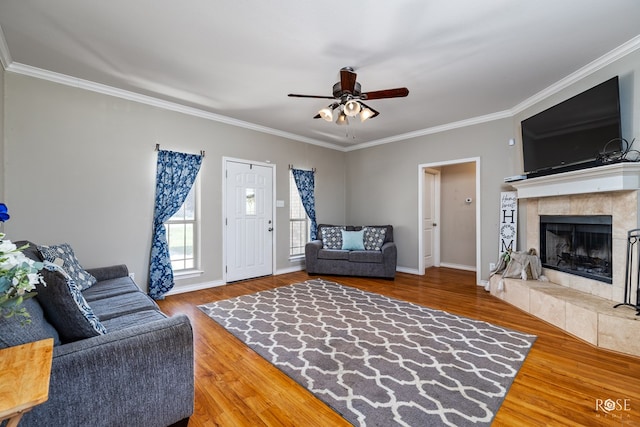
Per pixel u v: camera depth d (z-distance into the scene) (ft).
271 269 16.55
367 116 9.63
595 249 9.57
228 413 5.24
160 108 12.38
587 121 8.97
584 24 7.23
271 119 14.71
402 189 17.66
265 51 8.41
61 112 10.09
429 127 15.98
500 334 8.52
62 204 10.12
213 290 13.39
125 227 11.49
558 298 8.97
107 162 11.07
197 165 13.39
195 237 13.71
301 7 6.56
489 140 14.02
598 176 8.50
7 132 9.10
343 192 20.90
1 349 3.43
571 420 4.99
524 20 7.05
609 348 7.46
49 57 8.80
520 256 11.68
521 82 10.48
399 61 8.96
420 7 6.55
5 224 9.06
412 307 10.96
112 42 7.98
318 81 10.38
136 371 4.23
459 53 8.53
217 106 12.92
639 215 7.98
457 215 19.11
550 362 6.93
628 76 8.25
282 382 6.20
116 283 8.87
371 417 5.11
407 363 6.91
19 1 6.33
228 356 7.30
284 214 17.28
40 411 3.56
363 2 6.39
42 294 4.30
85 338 4.50
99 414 3.94
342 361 7.02
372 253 15.60
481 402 5.49
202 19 7.00
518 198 12.77
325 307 10.95
